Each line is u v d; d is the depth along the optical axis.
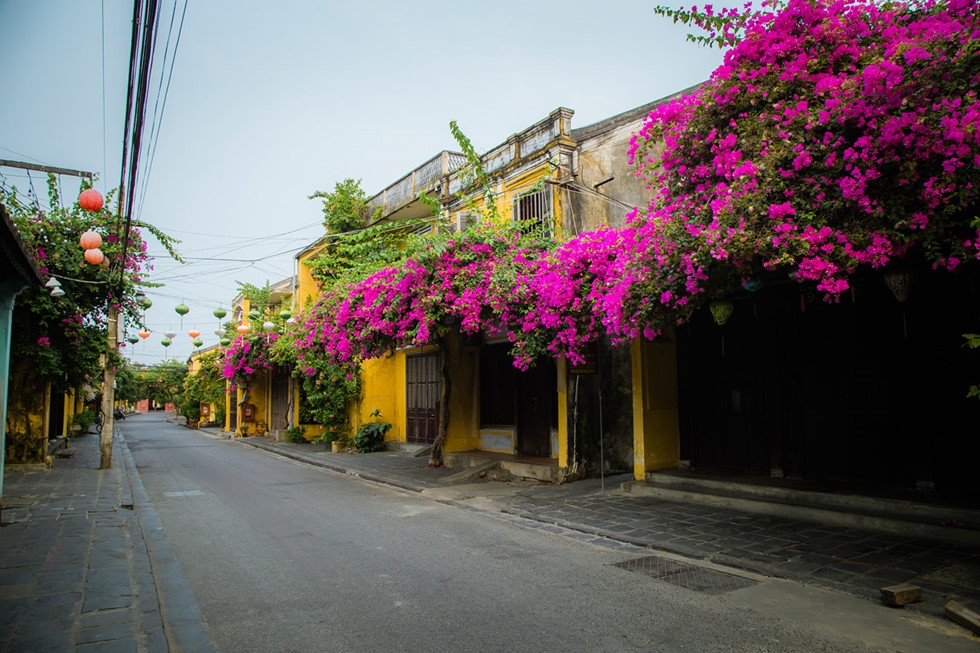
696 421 10.12
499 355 13.96
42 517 8.54
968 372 6.96
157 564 6.30
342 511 9.15
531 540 7.14
